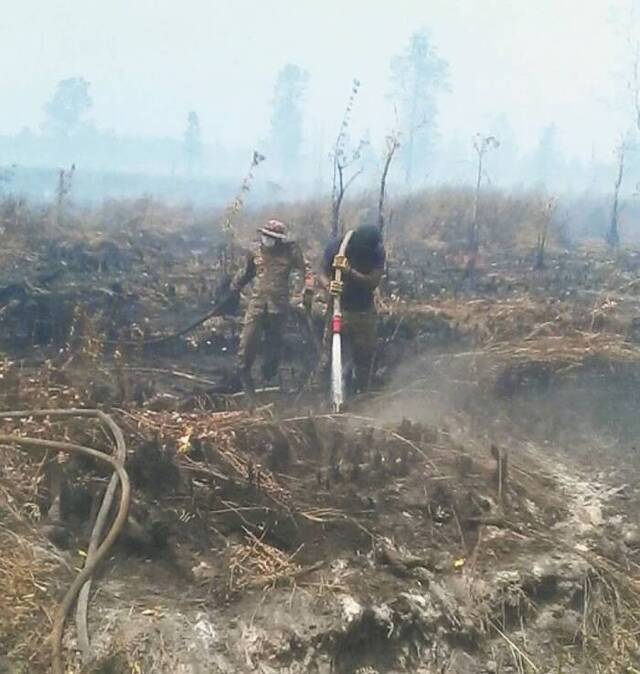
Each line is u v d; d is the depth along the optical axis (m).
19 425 5.48
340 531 4.87
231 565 4.47
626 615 4.70
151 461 4.95
